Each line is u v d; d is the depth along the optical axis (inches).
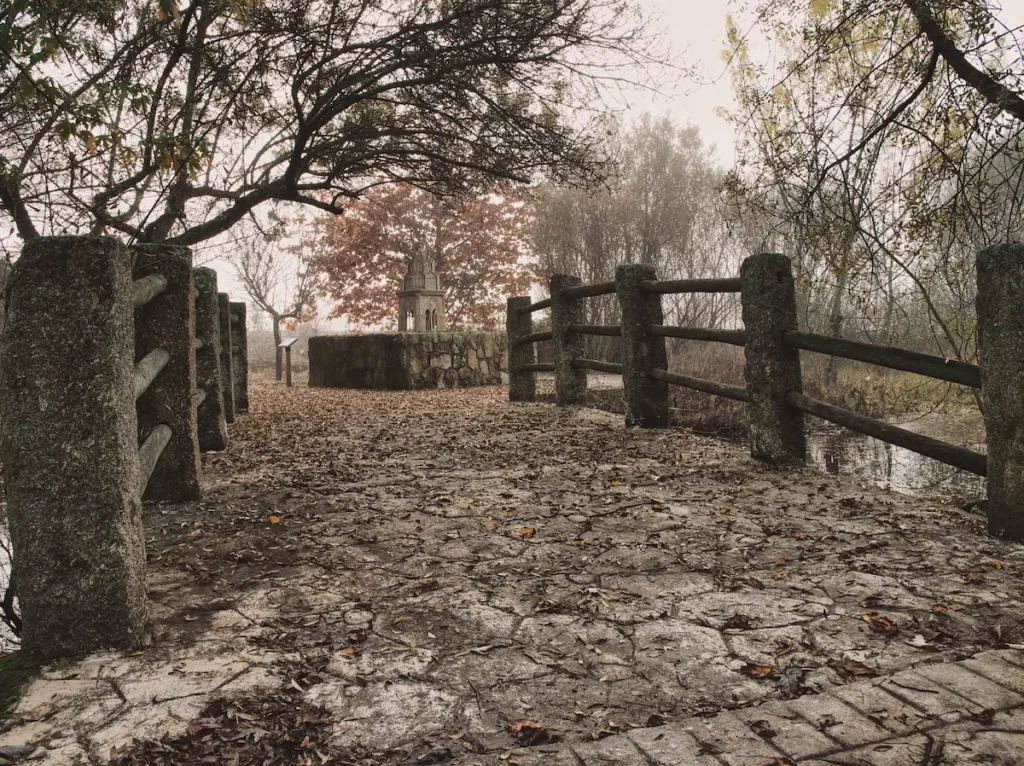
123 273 81.7
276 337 815.1
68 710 66.6
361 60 247.6
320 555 114.2
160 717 65.2
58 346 76.9
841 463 235.8
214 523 133.1
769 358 181.3
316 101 246.1
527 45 258.2
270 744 61.1
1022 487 111.0
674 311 540.4
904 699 65.4
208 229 285.7
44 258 76.4
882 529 122.3
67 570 78.1
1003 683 67.8
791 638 80.4
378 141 307.7
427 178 325.7
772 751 58.0
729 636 81.4
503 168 299.1
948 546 111.6
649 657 76.7
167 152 150.7
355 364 520.7
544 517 135.8
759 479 164.9
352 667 75.4
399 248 844.6
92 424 78.0
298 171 280.7
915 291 174.2
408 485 165.3
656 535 122.3
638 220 580.4
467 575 104.1
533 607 91.4
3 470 78.0
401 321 582.6
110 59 183.8
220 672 74.3
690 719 63.7
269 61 231.5
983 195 159.6
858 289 168.7
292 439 240.8
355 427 271.6
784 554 110.5
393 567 108.1
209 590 99.0
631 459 193.2
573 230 593.9
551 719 64.9
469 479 171.5
